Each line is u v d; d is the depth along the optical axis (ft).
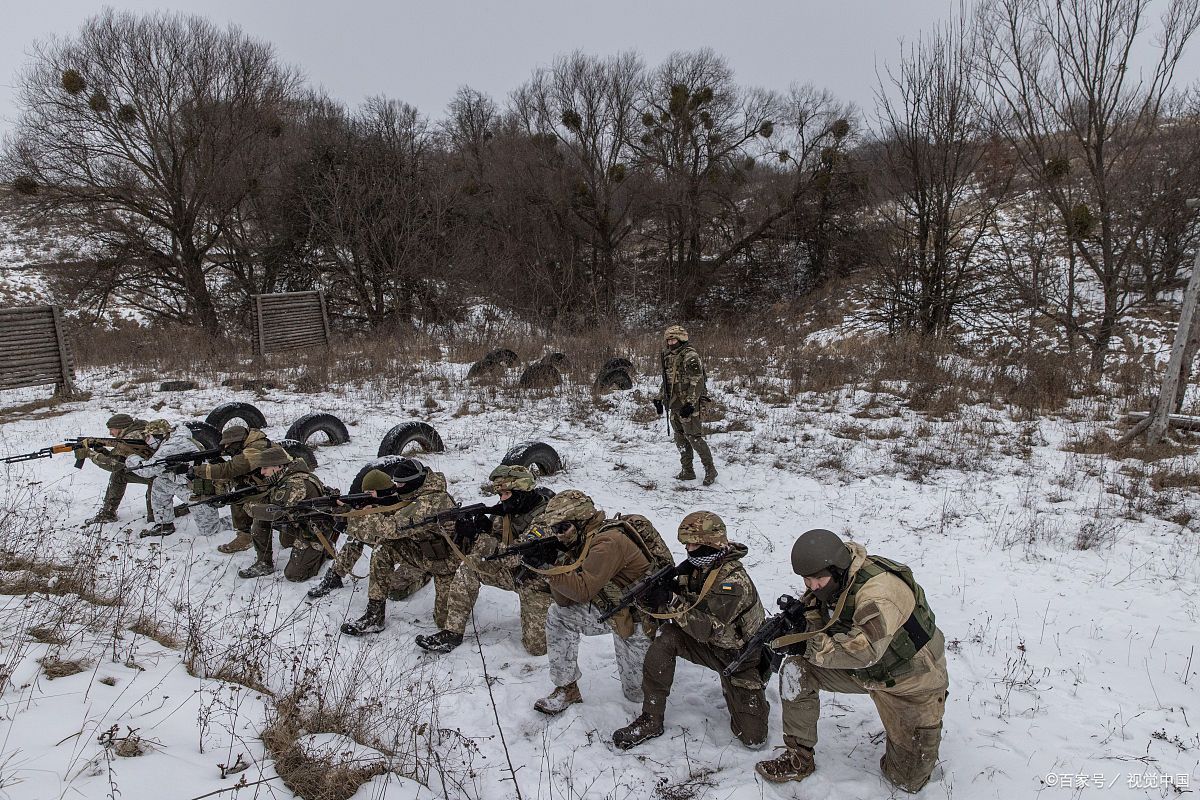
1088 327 53.16
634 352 52.60
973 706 14.37
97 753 11.24
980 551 21.91
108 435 33.76
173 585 19.79
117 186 70.59
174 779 10.97
